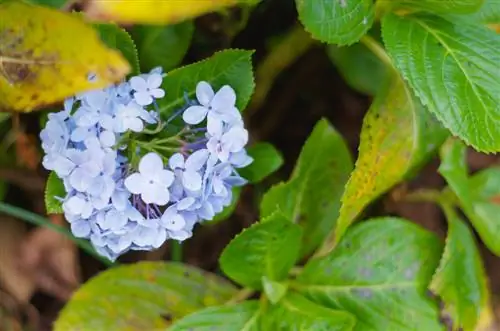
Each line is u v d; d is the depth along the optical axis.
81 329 1.15
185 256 1.27
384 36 1.11
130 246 1.08
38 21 1.03
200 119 1.06
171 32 1.16
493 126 1.09
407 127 1.13
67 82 1.04
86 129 1.05
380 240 1.16
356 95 1.30
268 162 1.14
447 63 1.10
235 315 1.14
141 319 1.16
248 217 1.27
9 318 1.25
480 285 1.17
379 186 1.13
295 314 1.13
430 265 1.16
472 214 1.17
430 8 1.11
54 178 1.09
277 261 1.13
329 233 1.17
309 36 1.22
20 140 1.22
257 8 1.25
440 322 1.15
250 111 1.26
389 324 1.15
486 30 1.11
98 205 1.05
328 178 1.17
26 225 1.26
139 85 1.06
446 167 1.16
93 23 1.08
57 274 1.26
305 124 1.30
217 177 1.07
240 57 1.09
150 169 1.05
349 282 1.15
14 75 1.04
